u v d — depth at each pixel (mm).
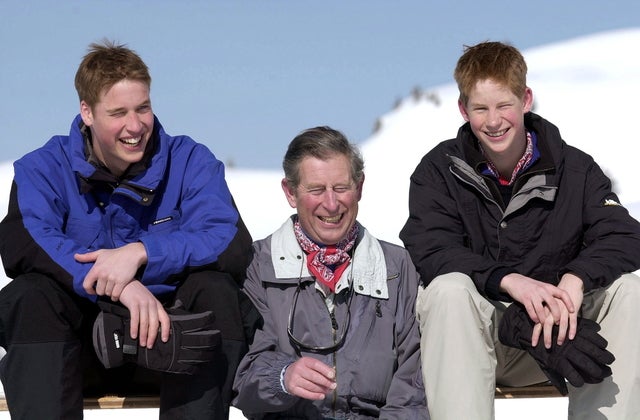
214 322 8664
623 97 64875
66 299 8578
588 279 8922
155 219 9422
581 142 55344
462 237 9664
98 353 8414
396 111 61531
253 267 9312
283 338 9109
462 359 8594
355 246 9398
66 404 8367
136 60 9023
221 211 9242
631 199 40000
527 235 9523
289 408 8984
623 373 8906
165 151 9305
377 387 9031
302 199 9047
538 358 8820
